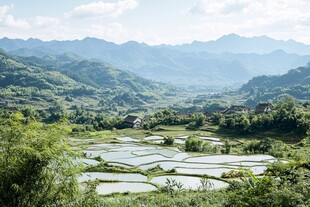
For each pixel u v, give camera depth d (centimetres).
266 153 7512
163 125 13512
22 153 1592
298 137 9275
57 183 1716
